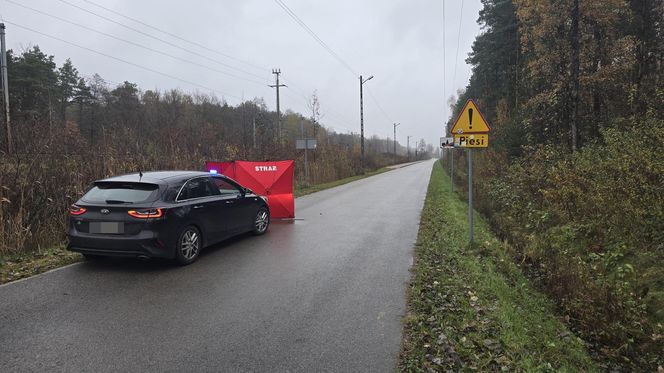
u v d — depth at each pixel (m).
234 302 5.20
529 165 13.51
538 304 5.58
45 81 37.34
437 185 24.59
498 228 10.78
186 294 5.49
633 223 7.39
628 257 6.88
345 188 23.66
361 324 4.54
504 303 5.17
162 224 6.47
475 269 6.60
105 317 4.70
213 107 56.03
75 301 5.20
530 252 7.95
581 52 18.11
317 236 9.45
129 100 49.69
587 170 9.26
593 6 17.08
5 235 7.61
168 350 3.93
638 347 4.57
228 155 19.03
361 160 42.44
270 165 12.22
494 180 16.23
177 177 7.29
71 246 6.59
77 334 4.25
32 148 9.52
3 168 8.38
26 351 3.88
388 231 10.08
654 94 13.17
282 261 7.21
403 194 19.78
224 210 8.11
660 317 5.12
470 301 5.23
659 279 5.90
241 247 8.30
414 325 4.50
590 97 19.44
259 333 4.31
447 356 3.84
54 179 9.08
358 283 5.98
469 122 8.11
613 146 9.02
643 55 19.19
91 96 49.28
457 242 8.60
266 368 3.62
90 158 10.65
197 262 7.12
